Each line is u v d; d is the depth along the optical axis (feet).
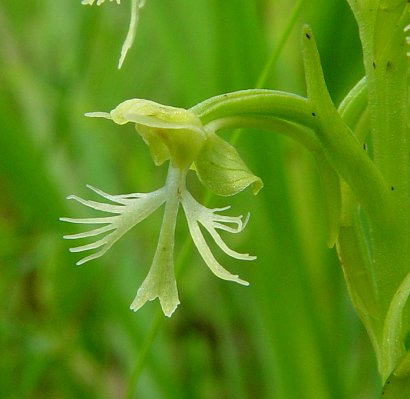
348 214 0.53
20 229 0.75
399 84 0.51
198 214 0.50
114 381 0.80
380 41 0.51
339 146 0.50
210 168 0.51
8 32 0.88
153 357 0.71
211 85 0.66
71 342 0.74
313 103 0.50
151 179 0.84
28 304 0.78
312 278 0.70
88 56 0.84
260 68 0.65
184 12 0.66
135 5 0.51
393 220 0.51
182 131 0.50
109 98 0.84
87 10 0.84
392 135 0.51
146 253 0.80
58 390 0.74
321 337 0.66
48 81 0.83
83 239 0.73
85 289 0.74
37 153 0.70
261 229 0.66
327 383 0.66
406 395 0.50
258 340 0.72
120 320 0.72
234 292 0.76
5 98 0.82
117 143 0.85
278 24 0.76
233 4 0.65
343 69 0.68
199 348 0.79
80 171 0.77
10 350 0.73
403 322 0.52
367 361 0.73
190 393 0.75
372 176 0.51
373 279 0.53
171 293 0.50
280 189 0.65
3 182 0.77
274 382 0.68
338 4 0.67
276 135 0.65
